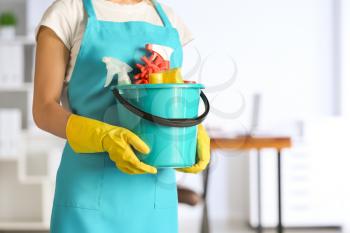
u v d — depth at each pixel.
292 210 5.02
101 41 1.31
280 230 3.07
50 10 1.32
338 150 5.02
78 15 1.33
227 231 4.91
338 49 5.62
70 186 1.29
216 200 5.67
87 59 1.30
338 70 5.62
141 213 1.31
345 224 5.02
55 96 1.27
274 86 5.61
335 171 5.02
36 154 4.93
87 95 1.30
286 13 5.62
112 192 1.29
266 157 5.01
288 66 5.62
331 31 5.64
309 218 5.02
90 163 1.29
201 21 5.54
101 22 1.33
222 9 5.56
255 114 4.31
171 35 1.39
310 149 5.02
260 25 5.59
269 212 5.02
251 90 5.59
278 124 5.16
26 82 5.09
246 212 5.68
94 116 1.30
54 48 1.29
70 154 1.31
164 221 1.34
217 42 5.56
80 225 1.28
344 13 5.52
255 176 5.01
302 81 5.64
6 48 4.79
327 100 5.64
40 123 1.25
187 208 5.63
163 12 1.43
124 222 1.29
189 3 5.53
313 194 5.02
